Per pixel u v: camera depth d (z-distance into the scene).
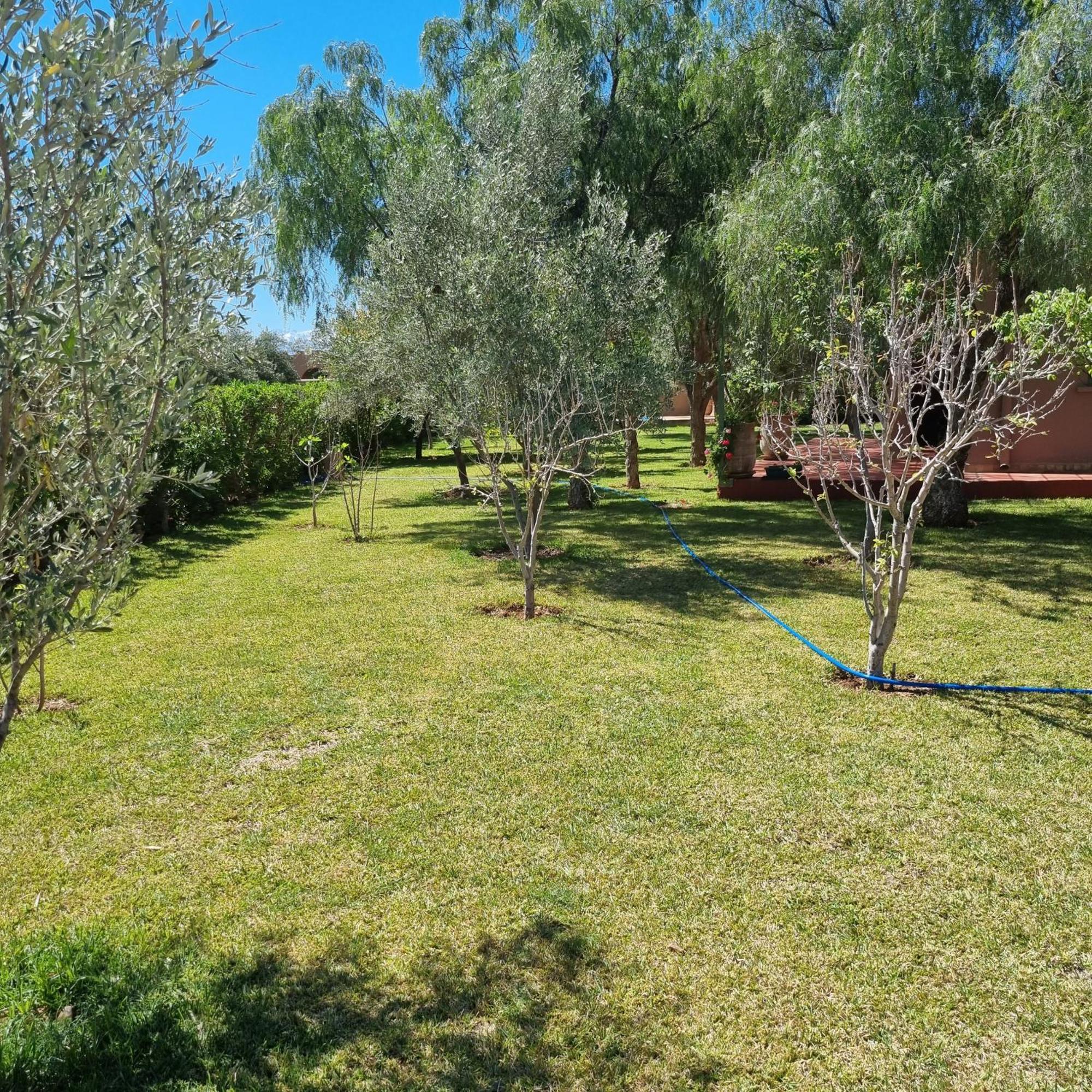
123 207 2.35
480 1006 2.66
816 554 9.75
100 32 2.00
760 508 13.70
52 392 2.19
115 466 2.35
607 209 10.71
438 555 10.21
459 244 9.57
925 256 9.02
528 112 11.34
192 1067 2.43
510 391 8.76
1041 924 3.03
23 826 3.77
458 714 5.02
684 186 14.42
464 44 15.82
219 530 12.67
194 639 6.67
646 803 3.92
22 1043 2.44
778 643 6.38
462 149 12.52
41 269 2.04
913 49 9.67
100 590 2.42
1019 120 9.30
